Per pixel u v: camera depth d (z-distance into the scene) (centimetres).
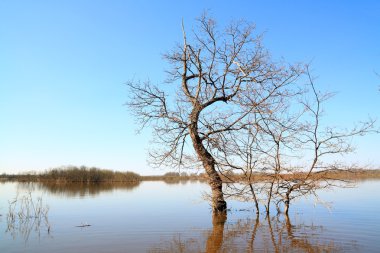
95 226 1673
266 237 1378
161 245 1270
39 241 1358
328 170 1775
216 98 1973
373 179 6062
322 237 1356
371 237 1341
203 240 1346
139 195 3594
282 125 1795
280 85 1819
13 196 3453
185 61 2003
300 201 2611
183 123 1934
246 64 1898
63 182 6819
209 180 2016
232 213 2069
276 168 1848
